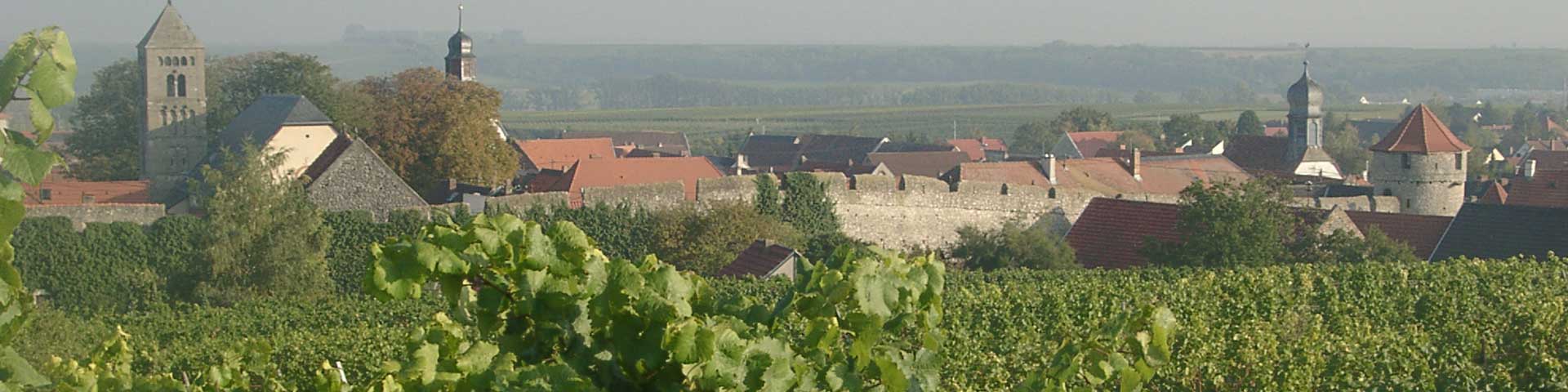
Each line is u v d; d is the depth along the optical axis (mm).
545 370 9102
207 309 47281
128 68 123062
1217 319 38125
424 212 63125
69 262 56188
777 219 69000
